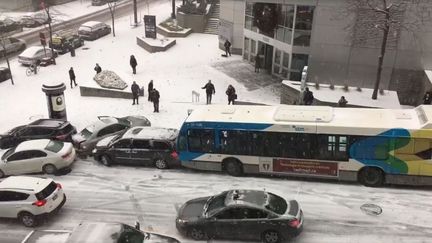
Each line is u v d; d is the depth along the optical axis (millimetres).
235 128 19344
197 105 28109
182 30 45938
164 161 21125
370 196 17922
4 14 54375
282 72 32250
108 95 30625
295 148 18859
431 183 17906
